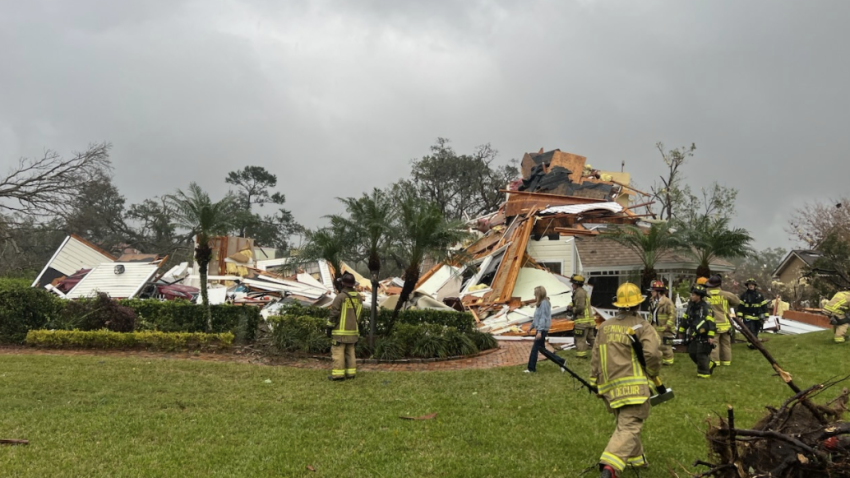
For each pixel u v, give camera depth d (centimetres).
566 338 1511
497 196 4588
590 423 640
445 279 2105
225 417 654
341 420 653
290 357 1164
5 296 1223
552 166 2895
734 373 944
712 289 1020
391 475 481
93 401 713
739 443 400
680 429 612
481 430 615
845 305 1151
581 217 2445
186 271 2533
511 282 2022
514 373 990
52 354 1105
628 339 465
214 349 1200
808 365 983
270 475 482
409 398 773
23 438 559
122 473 475
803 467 357
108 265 2017
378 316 1409
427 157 4616
